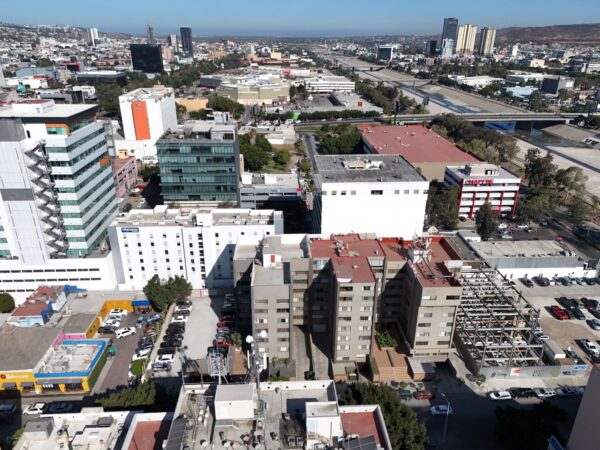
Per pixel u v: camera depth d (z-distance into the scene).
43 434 65.62
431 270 108.25
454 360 107.50
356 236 124.25
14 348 102.00
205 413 64.81
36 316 116.12
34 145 116.81
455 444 87.31
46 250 127.50
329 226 139.38
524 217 185.62
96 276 132.62
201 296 136.00
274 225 130.25
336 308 100.25
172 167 177.62
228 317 123.44
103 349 106.88
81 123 129.25
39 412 93.62
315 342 114.56
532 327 108.75
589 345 115.00
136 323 122.94
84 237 130.62
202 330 120.12
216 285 137.38
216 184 181.25
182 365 106.31
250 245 122.56
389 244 123.38
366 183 133.88
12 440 80.75
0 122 112.38
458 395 99.62
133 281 136.12
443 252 117.75
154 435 64.94
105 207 145.12
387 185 134.50
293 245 119.00
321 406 61.94
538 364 105.50
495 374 103.50
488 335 109.19
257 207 189.50
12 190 119.19
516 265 146.00
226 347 112.00
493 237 177.62
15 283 131.12
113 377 103.75
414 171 147.00
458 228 185.00
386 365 105.69
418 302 102.25
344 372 103.62
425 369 103.94
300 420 64.19
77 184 124.88
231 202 183.75
